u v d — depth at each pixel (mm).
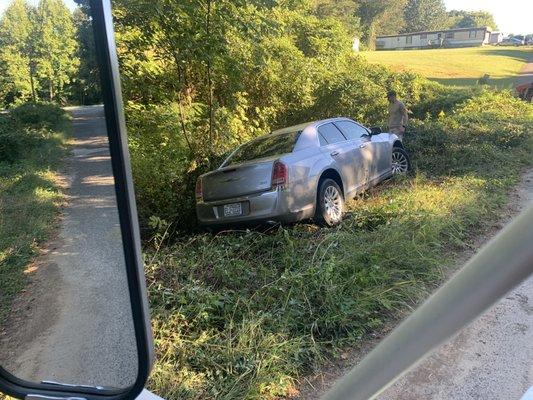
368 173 7191
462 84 17797
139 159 6594
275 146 6254
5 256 2115
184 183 7258
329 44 16688
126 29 7117
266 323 3543
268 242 5246
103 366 1629
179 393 2811
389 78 18281
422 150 9633
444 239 4891
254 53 9602
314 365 3168
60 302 1840
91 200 1593
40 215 1891
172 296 3846
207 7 7387
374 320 3561
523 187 6945
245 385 2926
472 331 3480
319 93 13625
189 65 8039
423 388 2930
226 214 5773
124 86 7238
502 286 754
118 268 1578
